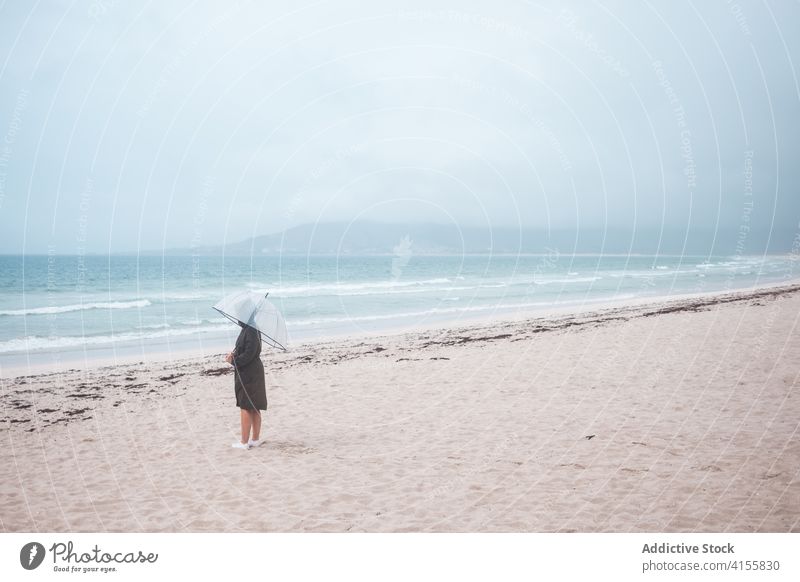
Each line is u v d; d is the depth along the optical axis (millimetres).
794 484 5777
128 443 8016
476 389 10664
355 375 12328
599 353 13508
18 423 9234
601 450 7047
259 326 7508
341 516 5473
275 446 7695
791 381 10016
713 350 13164
